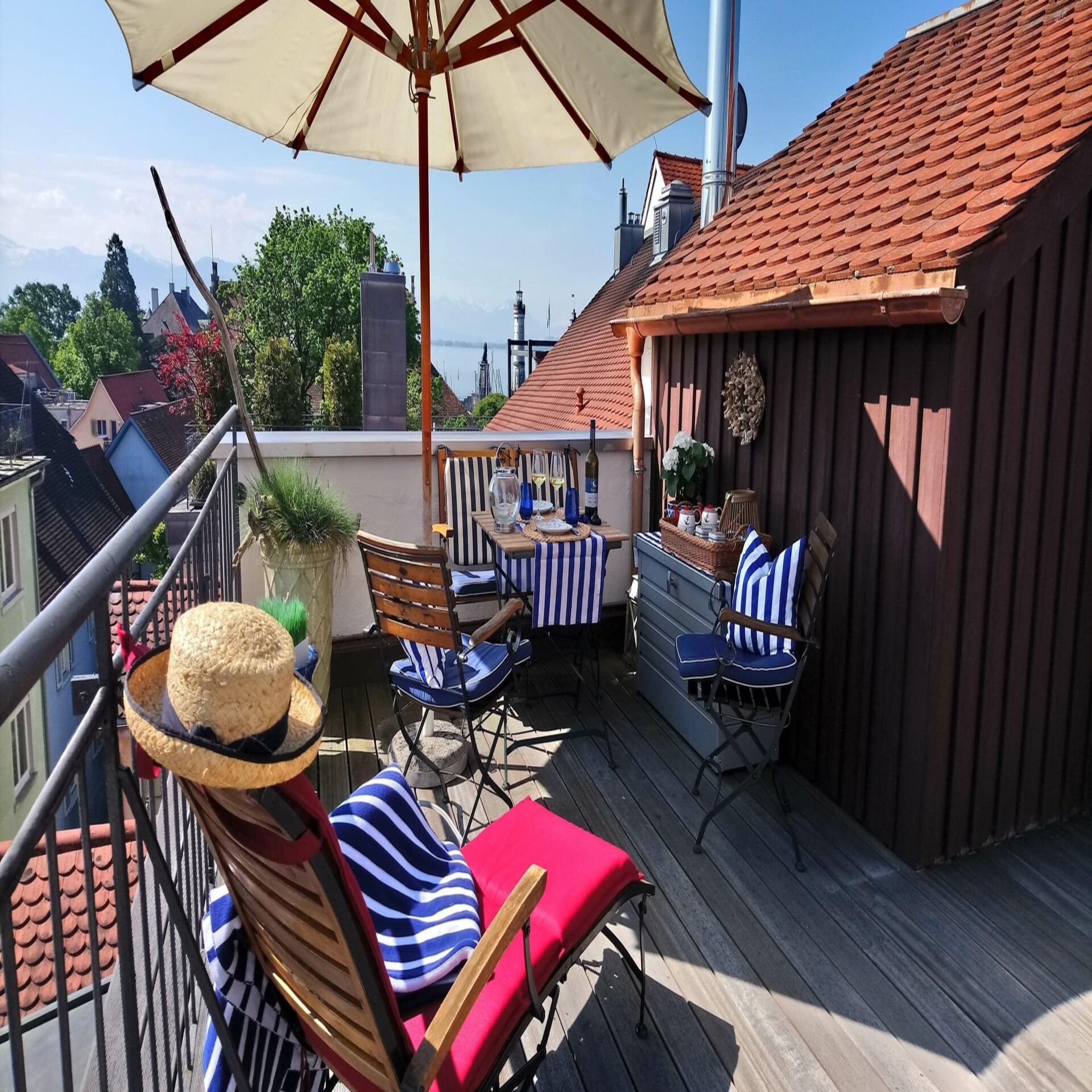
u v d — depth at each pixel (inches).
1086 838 132.8
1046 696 131.2
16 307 3284.9
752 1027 92.0
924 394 116.7
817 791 143.3
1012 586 122.9
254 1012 63.4
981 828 128.0
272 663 43.9
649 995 96.3
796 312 135.3
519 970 68.4
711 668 128.6
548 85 149.5
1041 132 119.3
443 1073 59.8
